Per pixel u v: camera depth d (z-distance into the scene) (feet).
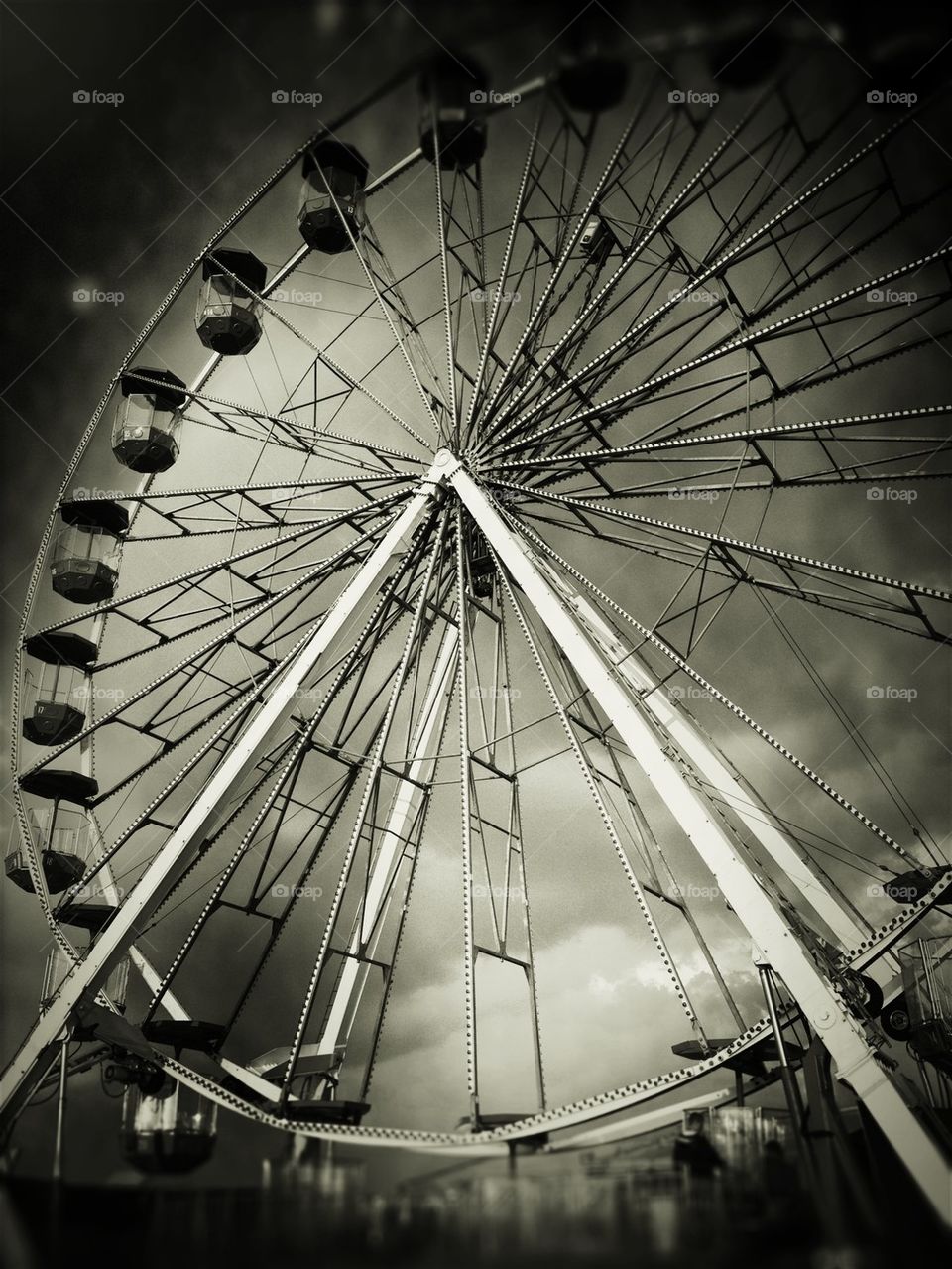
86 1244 39.29
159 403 103.40
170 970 73.77
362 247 95.91
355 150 94.12
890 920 64.08
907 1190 47.80
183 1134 69.87
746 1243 37.45
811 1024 57.62
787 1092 58.34
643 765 66.85
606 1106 61.05
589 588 81.76
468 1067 64.08
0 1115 72.95
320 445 92.73
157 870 76.48
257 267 97.81
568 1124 61.46
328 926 71.00
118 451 103.04
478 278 91.81
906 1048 75.41
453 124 88.94
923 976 73.00
